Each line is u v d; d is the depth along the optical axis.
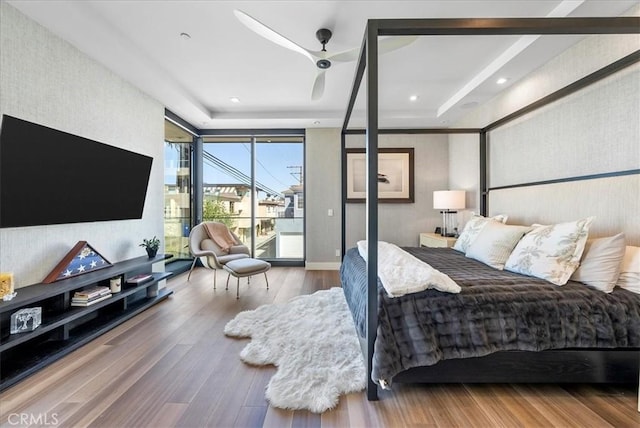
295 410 1.51
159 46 2.68
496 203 3.43
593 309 1.60
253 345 2.17
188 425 1.41
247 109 4.42
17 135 1.91
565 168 2.47
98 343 2.26
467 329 1.60
